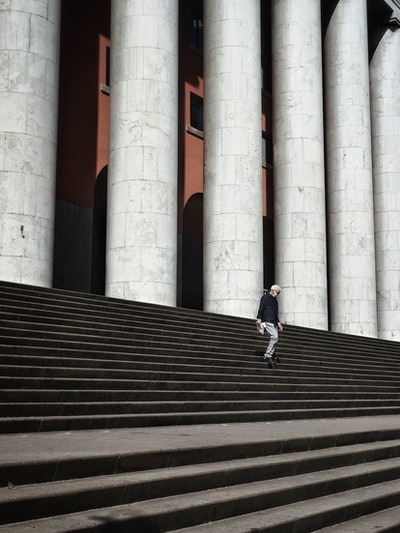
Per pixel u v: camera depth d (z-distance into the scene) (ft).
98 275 78.07
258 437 24.00
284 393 40.06
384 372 58.03
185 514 15.85
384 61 97.35
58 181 68.64
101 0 76.38
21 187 49.73
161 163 58.59
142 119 58.49
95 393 28.17
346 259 84.74
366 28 89.92
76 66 72.38
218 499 16.99
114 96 60.39
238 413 32.94
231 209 66.44
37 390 25.96
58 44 54.19
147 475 17.28
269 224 94.73
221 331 49.75
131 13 59.98
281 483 20.02
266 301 45.68
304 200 75.82
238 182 66.90
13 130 50.14
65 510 14.62
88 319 39.40
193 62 85.76
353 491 22.04
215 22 69.87
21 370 27.50
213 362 40.70
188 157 82.53
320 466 23.15
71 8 73.05
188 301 94.43
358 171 85.87
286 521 17.02
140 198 57.52
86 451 17.84
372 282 84.94
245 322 55.01
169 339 41.60
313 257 75.10
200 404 32.07
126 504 15.98
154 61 59.47
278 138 78.13
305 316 73.97
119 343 37.11
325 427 30.66
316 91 78.02
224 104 68.23
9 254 48.78
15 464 15.21
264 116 93.61
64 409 25.82
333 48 88.28
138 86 59.00
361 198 85.61
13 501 13.64
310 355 54.03
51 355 31.07
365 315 83.66
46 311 37.01
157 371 34.91
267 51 96.84
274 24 80.02
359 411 42.86
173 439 22.20
